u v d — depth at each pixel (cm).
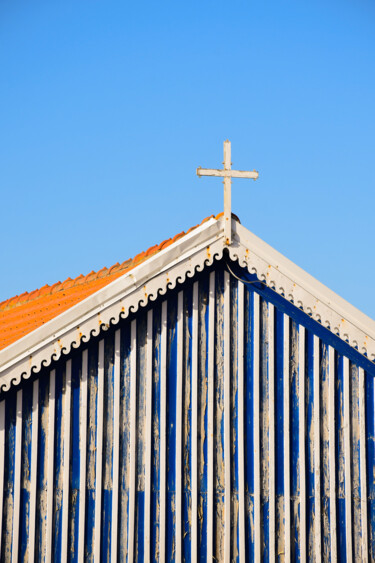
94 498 2041
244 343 2159
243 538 2081
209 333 2141
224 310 2158
